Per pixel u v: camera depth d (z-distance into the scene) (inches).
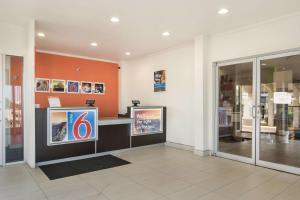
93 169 165.3
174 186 133.5
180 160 191.3
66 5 140.9
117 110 319.9
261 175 153.2
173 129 250.7
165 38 214.8
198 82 208.5
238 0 134.2
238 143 194.5
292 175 153.3
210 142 208.4
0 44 170.4
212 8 145.9
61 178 145.6
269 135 175.6
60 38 211.9
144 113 240.1
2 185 133.2
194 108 225.5
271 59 172.7
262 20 167.2
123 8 145.9
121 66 322.7
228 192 125.2
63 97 269.3
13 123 178.2
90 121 197.0
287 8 145.7
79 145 193.2
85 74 289.6
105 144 210.8
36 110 170.9
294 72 161.6
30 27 164.2
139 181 141.5
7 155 175.3
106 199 115.6
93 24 175.5
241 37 184.7
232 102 199.3
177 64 245.1
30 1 135.2
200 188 130.6
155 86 274.1
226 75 203.6
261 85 178.2
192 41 225.9
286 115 167.6
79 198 116.5
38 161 171.5
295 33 154.2
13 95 178.4
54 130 177.0
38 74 250.8
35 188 129.0
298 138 162.2
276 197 119.1
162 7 144.5
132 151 226.5
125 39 217.0
